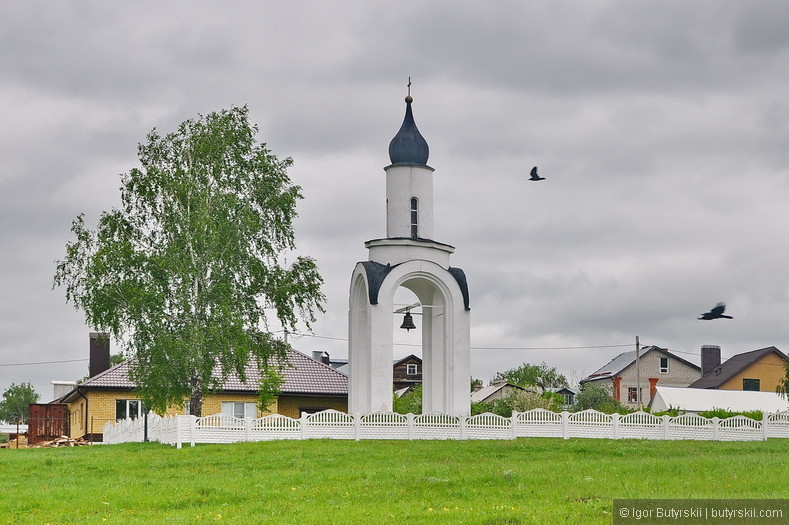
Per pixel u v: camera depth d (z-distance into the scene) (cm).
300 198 5069
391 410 4294
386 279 4359
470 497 2369
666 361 10725
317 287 5028
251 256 4881
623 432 4259
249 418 3922
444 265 4538
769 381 9794
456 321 4444
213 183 4938
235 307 4778
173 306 4703
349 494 2456
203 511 2275
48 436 6225
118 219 4897
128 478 2900
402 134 4625
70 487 2694
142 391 4756
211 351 4662
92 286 4684
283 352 5094
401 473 2825
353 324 4525
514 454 3494
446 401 4409
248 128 5056
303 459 3319
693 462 2992
